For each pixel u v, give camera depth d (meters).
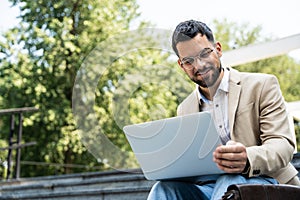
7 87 10.12
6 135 10.16
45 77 10.20
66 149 10.04
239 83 1.56
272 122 1.50
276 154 1.42
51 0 10.56
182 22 1.40
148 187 3.01
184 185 1.52
